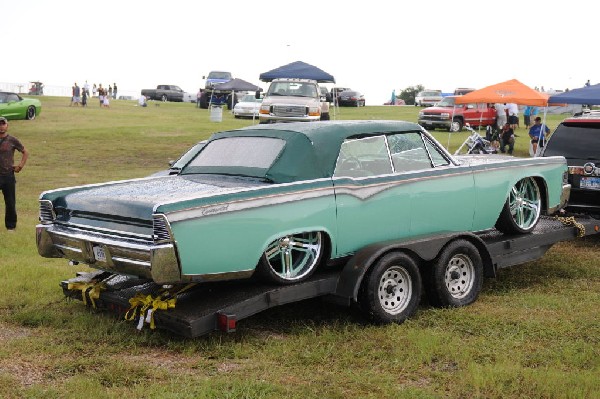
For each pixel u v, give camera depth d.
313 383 4.75
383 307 6.05
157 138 28.66
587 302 6.91
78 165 21.75
